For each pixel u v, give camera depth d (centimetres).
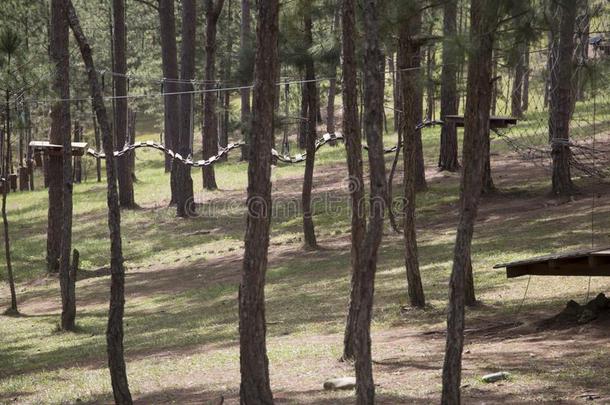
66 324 1928
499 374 956
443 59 935
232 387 1120
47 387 1318
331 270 2236
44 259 3238
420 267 1995
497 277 1725
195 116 5662
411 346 1253
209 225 3416
